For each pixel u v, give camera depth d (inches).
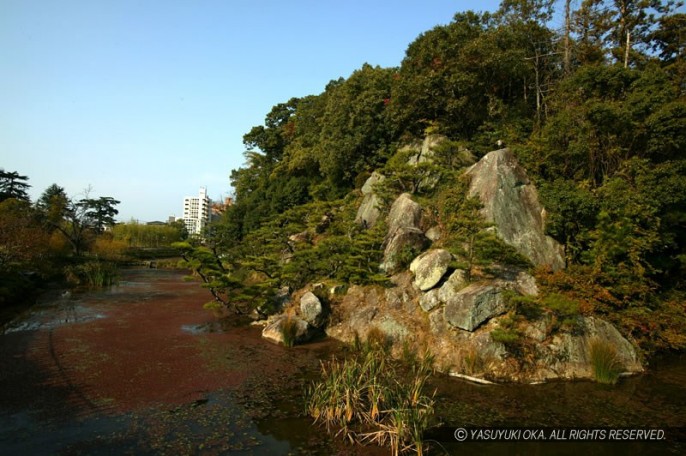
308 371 563.2
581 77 864.3
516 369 555.2
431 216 869.2
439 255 706.2
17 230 1300.4
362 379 448.8
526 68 1149.7
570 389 523.2
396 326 669.9
